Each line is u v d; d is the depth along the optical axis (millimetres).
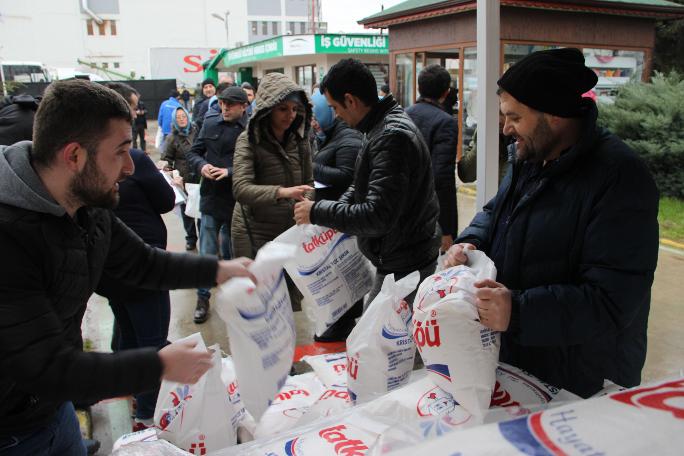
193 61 30125
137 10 57500
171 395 1591
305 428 1408
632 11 7914
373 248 2293
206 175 3844
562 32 7637
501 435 773
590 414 805
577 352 1412
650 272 1285
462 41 7855
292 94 2912
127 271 1540
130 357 1110
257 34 63906
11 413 1225
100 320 4203
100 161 1174
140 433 1665
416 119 3779
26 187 1112
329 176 3303
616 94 8406
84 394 1066
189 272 1567
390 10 9414
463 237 1709
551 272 1374
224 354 3275
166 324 2498
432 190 2303
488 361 1365
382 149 2090
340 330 3287
